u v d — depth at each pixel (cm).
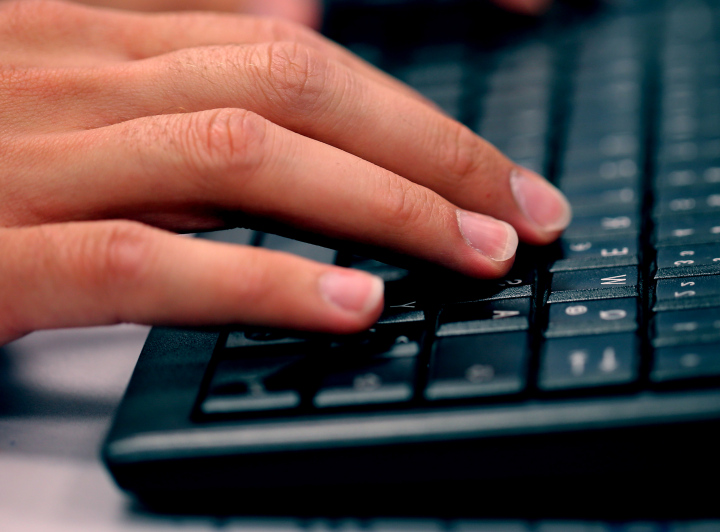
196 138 37
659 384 33
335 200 37
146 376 35
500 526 33
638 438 33
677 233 39
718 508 33
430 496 34
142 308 36
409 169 39
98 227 36
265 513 34
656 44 52
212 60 39
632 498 33
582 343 35
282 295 35
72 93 40
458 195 39
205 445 34
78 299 36
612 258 38
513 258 38
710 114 44
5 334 37
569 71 51
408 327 36
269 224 37
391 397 34
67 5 43
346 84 39
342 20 64
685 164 42
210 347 36
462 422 33
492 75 52
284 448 34
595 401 33
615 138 44
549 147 44
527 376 34
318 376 35
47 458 35
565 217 39
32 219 38
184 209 37
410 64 57
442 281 38
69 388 37
